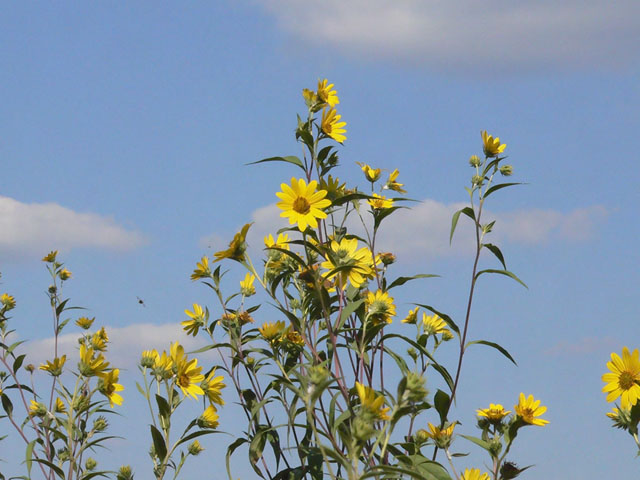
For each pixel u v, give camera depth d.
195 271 4.52
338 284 4.20
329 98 4.30
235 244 3.84
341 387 3.72
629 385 3.58
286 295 4.49
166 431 3.94
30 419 5.55
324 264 3.97
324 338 4.36
